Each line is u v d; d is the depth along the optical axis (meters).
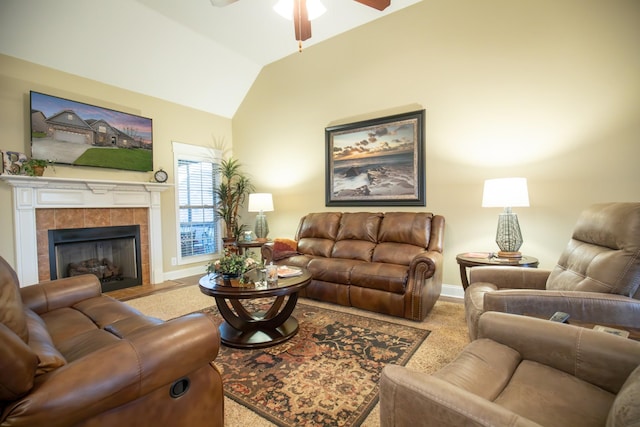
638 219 1.55
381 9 2.72
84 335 1.58
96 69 3.82
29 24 3.13
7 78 3.23
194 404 1.22
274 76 4.95
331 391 1.75
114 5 3.37
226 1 2.48
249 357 2.15
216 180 5.41
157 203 4.47
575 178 2.86
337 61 4.25
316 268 3.35
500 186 2.65
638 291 1.53
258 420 1.53
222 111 5.39
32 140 3.35
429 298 2.87
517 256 2.71
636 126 2.62
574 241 2.08
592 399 0.99
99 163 3.87
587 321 1.51
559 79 2.90
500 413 0.71
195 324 1.22
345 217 3.88
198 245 5.16
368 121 3.97
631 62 2.62
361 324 2.73
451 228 3.50
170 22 3.79
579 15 2.80
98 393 0.91
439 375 1.09
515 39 3.09
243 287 2.26
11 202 3.24
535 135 3.02
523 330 1.28
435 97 3.54
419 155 3.63
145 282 4.37
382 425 0.93
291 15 2.66
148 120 4.35
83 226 3.79
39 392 0.83
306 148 4.64
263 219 4.71
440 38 3.48
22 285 3.25
